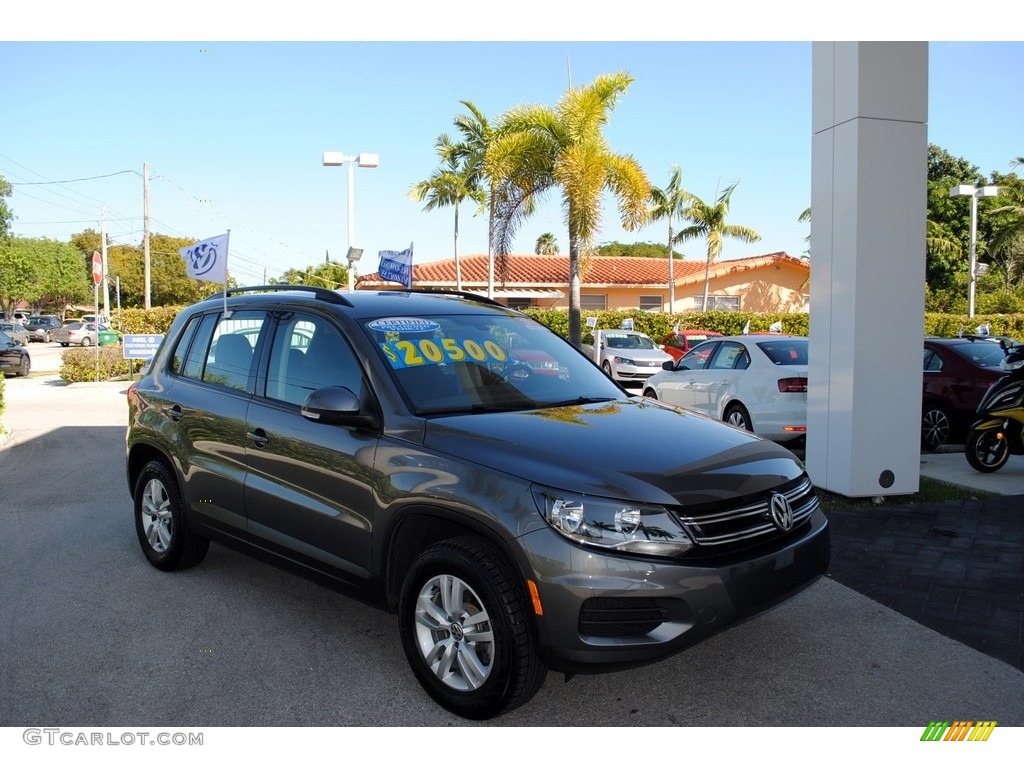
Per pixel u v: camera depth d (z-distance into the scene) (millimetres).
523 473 3268
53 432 11742
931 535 5836
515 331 4812
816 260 6930
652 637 3055
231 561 5598
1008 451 7938
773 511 3424
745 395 9195
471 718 3395
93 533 6332
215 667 3934
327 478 3979
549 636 3082
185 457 4980
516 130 16922
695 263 37156
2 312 63875
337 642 4211
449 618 3445
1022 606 4555
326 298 4574
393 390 3896
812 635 4234
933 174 38156
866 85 6348
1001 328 25844
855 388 6500
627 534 3076
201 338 5270
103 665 3969
